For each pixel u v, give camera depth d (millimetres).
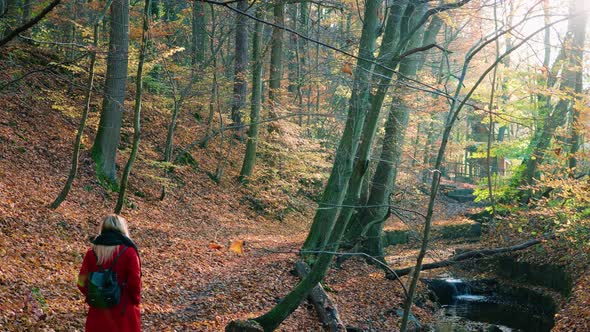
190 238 15469
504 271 17828
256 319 8430
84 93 19594
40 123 17141
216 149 25734
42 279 8898
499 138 37625
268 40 25422
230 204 21875
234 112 25125
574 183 12617
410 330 12000
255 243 17109
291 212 24797
